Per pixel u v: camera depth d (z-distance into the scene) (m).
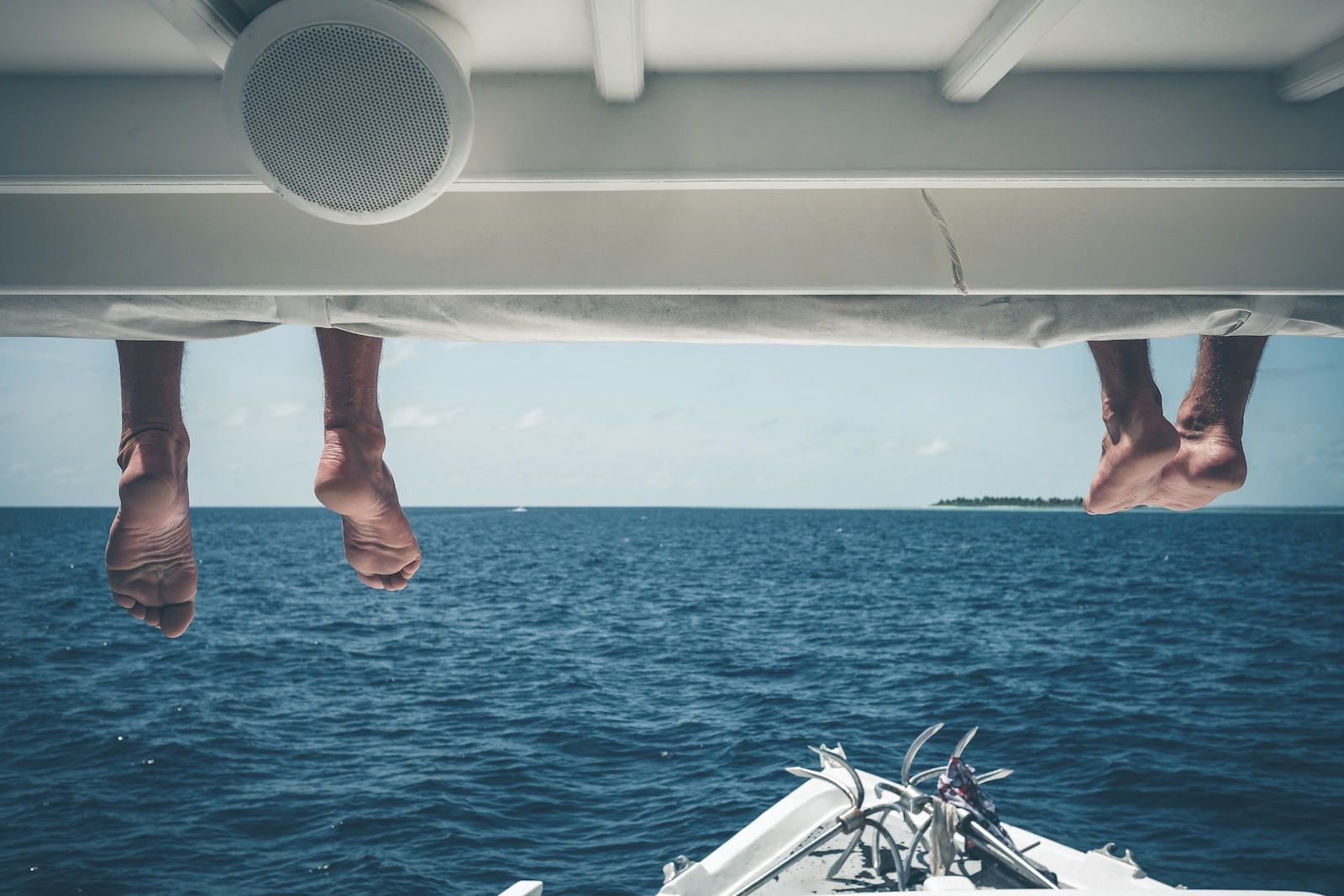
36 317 2.85
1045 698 18.70
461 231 2.64
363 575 3.33
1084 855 4.45
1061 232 2.70
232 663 24.28
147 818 12.02
